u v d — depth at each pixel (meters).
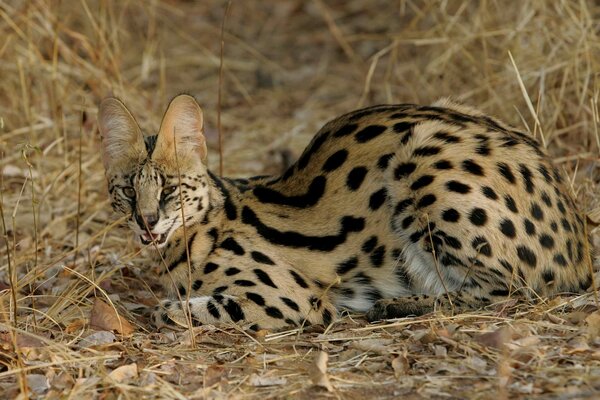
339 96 18.98
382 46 21.00
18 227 13.44
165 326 10.14
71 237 13.21
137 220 10.30
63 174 14.29
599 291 10.13
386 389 8.41
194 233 10.46
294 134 16.86
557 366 8.53
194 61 20.62
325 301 10.40
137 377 8.84
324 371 8.52
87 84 17.09
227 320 10.09
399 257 10.36
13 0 17.59
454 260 9.96
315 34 22.47
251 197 10.71
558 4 15.65
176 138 10.37
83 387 8.57
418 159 10.09
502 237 9.82
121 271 11.98
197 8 23.86
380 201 10.33
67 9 18.91
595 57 15.04
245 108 18.81
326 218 10.48
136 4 20.22
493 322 9.54
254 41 22.30
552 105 14.83
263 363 9.05
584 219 10.80
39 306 11.04
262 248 10.40
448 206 9.88
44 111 16.55
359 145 10.56
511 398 8.03
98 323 10.05
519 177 9.99
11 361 9.18
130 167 10.41
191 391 8.59
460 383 8.41
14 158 15.35
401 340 9.41
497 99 14.99
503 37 16.14
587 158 13.50
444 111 10.81
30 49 16.47
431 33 17.19
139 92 17.70
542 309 9.66
